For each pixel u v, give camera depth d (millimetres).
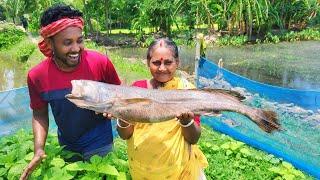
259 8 33344
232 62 24734
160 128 3562
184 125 3449
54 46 3572
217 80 9258
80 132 4027
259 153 7332
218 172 6098
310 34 35312
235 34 35469
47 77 3801
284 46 31328
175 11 36438
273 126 3398
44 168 4148
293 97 7406
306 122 7152
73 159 4301
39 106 4000
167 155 3547
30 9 47500
